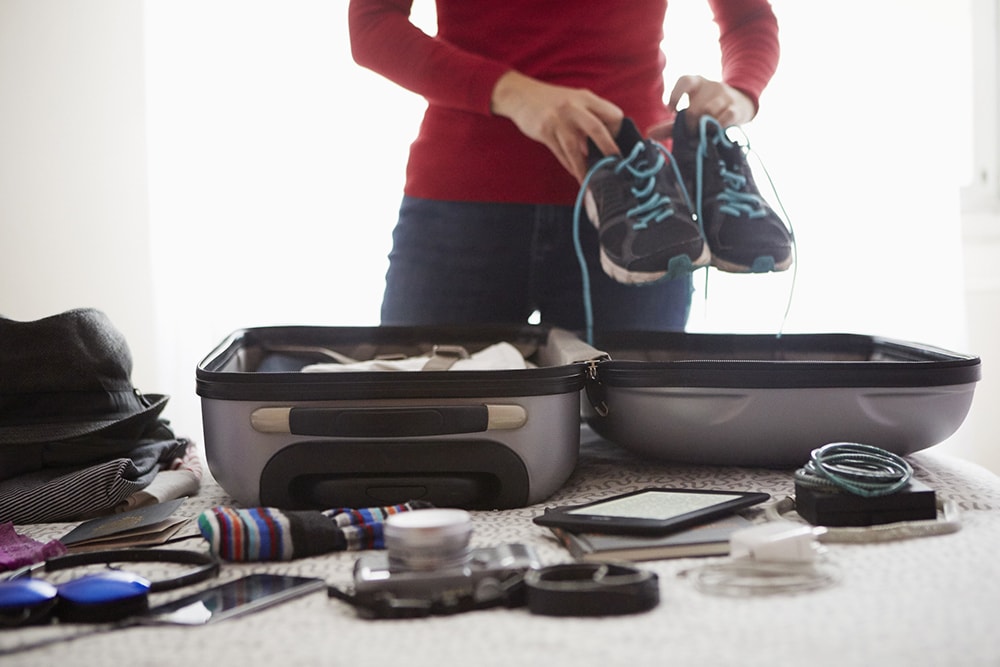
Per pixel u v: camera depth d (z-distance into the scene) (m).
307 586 0.63
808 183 1.72
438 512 0.65
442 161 1.32
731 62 1.29
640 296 1.32
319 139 1.71
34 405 0.93
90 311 0.98
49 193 1.73
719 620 0.56
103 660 0.52
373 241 1.72
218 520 0.69
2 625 0.57
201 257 1.71
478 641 0.53
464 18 1.31
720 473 0.96
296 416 0.82
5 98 1.71
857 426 0.90
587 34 1.29
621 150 1.07
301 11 1.69
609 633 0.54
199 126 1.70
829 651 0.51
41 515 0.83
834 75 1.71
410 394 0.83
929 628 0.54
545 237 1.31
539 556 0.67
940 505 0.79
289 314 1.73
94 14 1.71
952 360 0.91
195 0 1.68
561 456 0.87
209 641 0.54
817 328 1.74
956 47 1.72
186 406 1.72
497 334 1.18
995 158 1.93
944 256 1.74
